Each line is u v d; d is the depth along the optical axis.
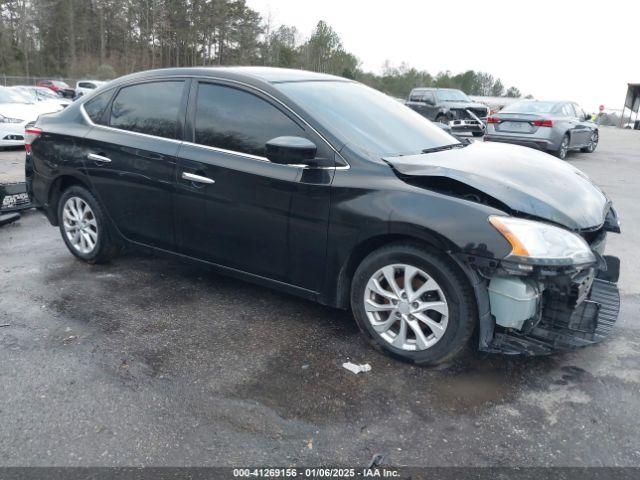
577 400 2.87
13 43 60.78
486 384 3.00
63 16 62.47
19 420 2.66
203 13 59.75
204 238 3.87
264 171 3.47
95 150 4.36
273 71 4.02
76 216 4.73
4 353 3.27
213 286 4.35
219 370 3.12
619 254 5.47
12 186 5.86
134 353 3.30
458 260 2.87
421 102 19.42
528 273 2.75
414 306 3.11
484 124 15.91
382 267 3.18
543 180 3.36
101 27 62.22
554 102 13.73
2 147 12.57
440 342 3.04
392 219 3.02
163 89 4.09
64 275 4.55
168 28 59.53
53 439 2.53
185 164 3.82
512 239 2.76
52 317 3.76
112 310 3.88
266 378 3.04
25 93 14.26
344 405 2.80
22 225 6.15
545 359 3.27
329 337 3.53
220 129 3.74
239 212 3.61
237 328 3.64
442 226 2.88
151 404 2.79
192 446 2.49
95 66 57.50
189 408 2.76
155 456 2.43
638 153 15.07
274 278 3.64
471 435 2.59
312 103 3.57
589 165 12.29
